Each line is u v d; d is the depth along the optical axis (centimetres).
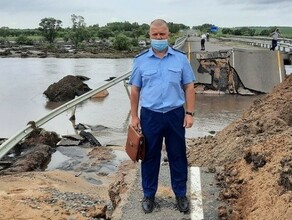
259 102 1394
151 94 538
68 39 10575
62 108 1731
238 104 2259
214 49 3459
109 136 1638
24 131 1359
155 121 543
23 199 830
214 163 975
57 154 1347
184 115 557
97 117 1978
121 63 5572
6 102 2498
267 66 2569
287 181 521
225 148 1012
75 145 1457
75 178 1091
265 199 534
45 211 778
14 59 6356
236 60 2570
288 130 860
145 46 8319
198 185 641
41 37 12862
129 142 557
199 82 2562
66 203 830
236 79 2555
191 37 6538
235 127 1123
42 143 1404
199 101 2327
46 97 2642
